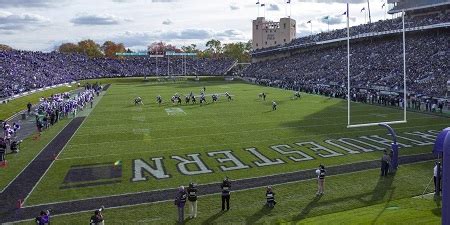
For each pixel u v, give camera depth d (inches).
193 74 3954.2
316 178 698.8
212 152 888.9
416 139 975.6
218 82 3208.7
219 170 756.6
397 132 1063.6
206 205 590.6
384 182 669.9
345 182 674.8
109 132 1131.9
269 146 934.4
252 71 3713.1
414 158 806.5
